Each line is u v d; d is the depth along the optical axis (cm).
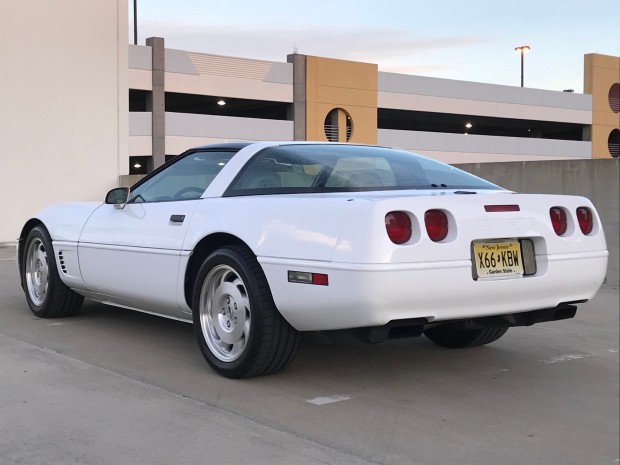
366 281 332
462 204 360
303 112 3809
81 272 537
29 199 1498
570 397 394
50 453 293
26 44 1480
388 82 4147
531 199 388
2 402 356
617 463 306
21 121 1480
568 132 5634
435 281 343
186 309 445
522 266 378
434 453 309
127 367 430
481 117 4672
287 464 287
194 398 370
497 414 363
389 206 340
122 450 297
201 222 426
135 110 3669
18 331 533
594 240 407
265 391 386
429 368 445
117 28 1627
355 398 379
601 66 5050
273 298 376
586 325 589
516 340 533
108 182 1623
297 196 392
